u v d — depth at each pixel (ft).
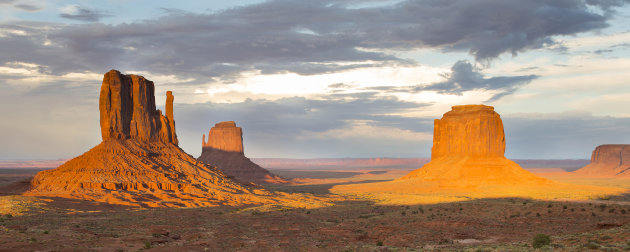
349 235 218.18
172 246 181.16
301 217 290.56
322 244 194.70
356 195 523.29
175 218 273.95
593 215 233.55
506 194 469.98
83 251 162.81
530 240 180.45
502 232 212.84
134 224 244.22
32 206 290.15
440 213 270.26
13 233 188.34
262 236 217.77
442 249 166.61
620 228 172.76
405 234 213.87
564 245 154.61
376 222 256.93
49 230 204.95
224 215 295.07
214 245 189.98
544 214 241.35
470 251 153.07
